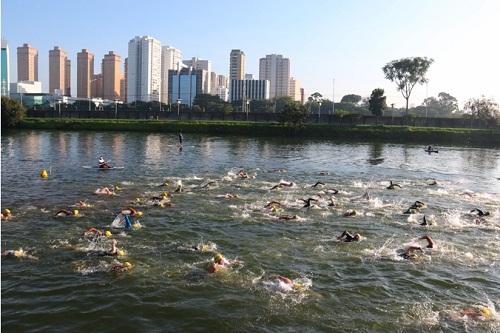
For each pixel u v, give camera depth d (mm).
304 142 97312
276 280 19891
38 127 123625
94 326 16188
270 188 41188
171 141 92188
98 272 20594
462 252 24422
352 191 41125
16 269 20719
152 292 18766
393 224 29609
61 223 28000
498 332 16344
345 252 24062
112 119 141125
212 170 52750
